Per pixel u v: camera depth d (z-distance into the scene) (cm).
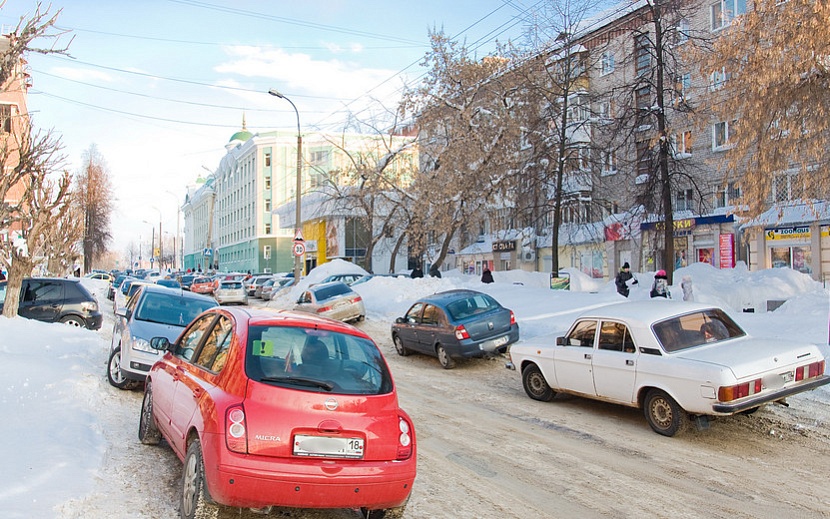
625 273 1938
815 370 763
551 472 632
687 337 802
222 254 10206
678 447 724
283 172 8012
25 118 1748
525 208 2908
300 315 537
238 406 428
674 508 537
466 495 562
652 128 2275
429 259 3591
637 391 800
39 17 1191
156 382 626
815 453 698
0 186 1431
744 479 613
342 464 433
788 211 2561
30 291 1625
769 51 1265
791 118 1290
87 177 6494
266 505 422
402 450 458
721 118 1423
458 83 2911
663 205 2281
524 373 1013
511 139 2862
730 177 1633
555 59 2669
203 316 615
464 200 2964
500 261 4522
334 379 464
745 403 698
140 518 466
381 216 3697
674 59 2177
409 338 1460
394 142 3828
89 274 6444
